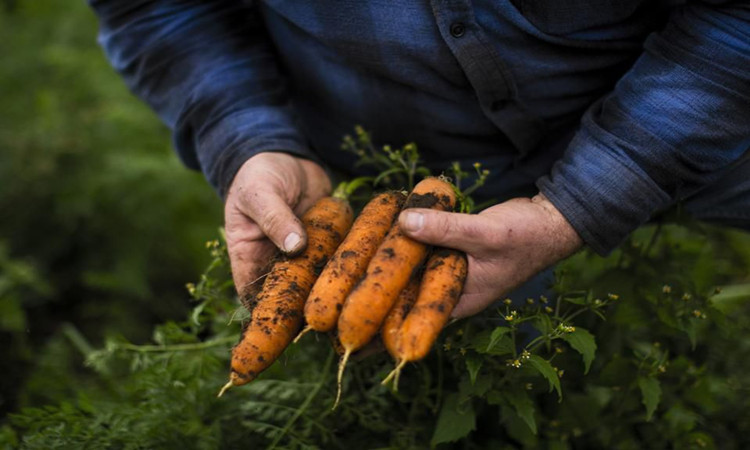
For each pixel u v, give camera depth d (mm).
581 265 2367
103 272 3568
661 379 2236
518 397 1868
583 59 1806
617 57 1833
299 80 2098
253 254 1845
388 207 1687
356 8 1744
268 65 2129
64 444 1904
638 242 2344
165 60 2096
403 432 2041
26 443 1918
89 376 2857
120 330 3289
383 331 1535
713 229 3318
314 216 1777
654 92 1626
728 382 2430
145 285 3434
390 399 2154
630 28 1785
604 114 1702
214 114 2027
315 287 1561
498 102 1856
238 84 2045
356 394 2086
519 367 1844
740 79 1562
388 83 1909
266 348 1573
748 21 1544
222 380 2195
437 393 2043
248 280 1841
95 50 4191
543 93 1852
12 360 2855
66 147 3676
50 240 3596
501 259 1597
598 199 1633
